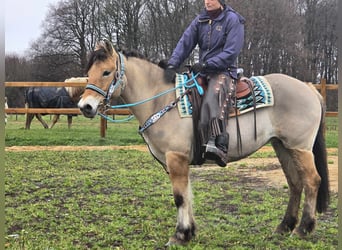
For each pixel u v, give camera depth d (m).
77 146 12.58
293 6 31.08
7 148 12.13
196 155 4.35
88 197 6.55
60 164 9.58
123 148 12.15
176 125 4.25
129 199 6.39
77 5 42.16
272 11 28.67
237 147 4.43
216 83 4.34
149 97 4.37
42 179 7.92
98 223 5.21
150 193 6.81
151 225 5.10
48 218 5.45
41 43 43.78
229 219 5.41
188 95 4.33
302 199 6.50
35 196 6.61
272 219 5.40
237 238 4.64
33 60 43.59
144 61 4.47
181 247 4.23
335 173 8.32
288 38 29.17
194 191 6.91
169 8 36.06
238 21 4.39
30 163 9.63
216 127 4.19
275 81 4.63
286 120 4.50
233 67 4.47
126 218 5.41
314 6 31.33
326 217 5.55
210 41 4.45
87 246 4.44
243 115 4.43
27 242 4.50
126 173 8.41
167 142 4.24
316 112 4.58
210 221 5.34
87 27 42.38
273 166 9.44
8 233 4.86
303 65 29.75
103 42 4.23
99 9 41.00
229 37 4.35
